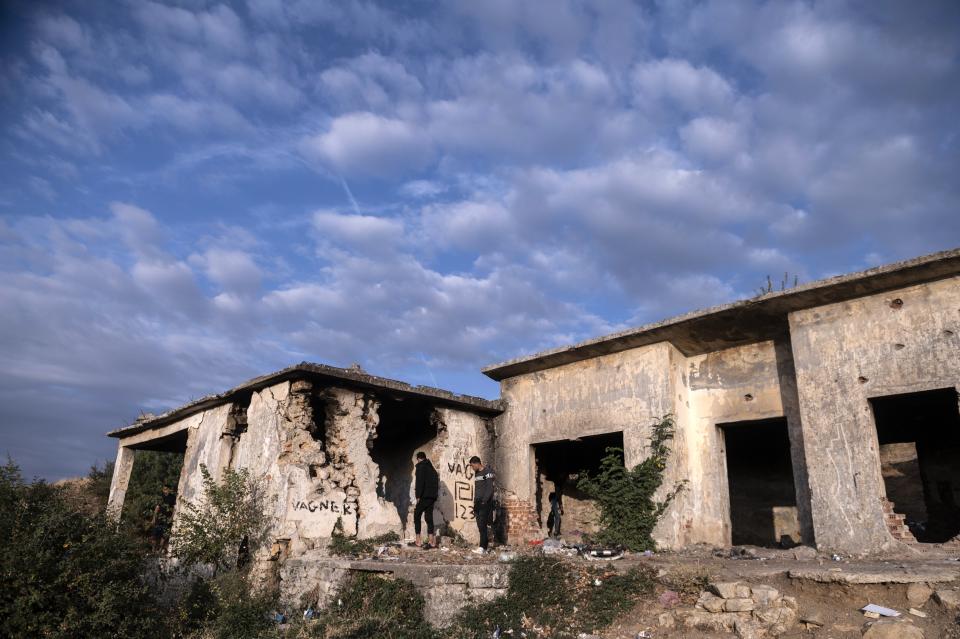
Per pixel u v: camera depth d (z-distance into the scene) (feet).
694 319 41.27
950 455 45.50
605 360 47.50
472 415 52.70
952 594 21.52
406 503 51.98
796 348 38.06
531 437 50.90
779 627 22.48
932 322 33.73
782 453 51.88
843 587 23.62
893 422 45.55
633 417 44.80
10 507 27.68
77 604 26.27
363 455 44.98
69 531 27.81
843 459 34.99
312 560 36.04
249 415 46.68
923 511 45.85
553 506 54.03
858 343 35.91
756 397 42.47
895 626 20.70
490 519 50.65
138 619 28.22
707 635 22.98
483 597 28.22
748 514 52.37
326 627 29.55
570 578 28.19
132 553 29.71
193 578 38.60
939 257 32.48
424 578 29.84
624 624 24.98
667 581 26.84
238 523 41.45
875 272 34.37
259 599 35.50
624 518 42.32
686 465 43.37
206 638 30.73
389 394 47.34
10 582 25.39
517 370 52.49
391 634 27.53
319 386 44.29
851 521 33.94
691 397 45.47
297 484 41.11
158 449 70.23
